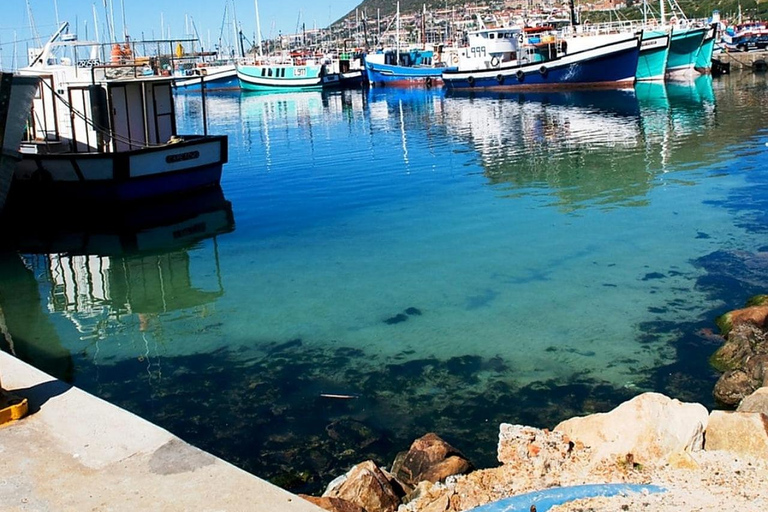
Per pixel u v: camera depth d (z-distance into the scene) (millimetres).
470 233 16312
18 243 17484
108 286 14070
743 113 35031
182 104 64625
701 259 13484
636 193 19328
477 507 5285
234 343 10820
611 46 54281
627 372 9203
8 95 14727
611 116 37562
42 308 12953
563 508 5191
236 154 30906
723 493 5301
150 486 4723
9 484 4785
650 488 5414
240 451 7762
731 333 9703
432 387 9039
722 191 18922
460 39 81938
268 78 77562
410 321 11305
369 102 57094
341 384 9234
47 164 19047
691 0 141375
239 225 18375
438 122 39656
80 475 4883
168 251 16312
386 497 6234
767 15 120125
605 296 11891
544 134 32281
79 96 20125
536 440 6383
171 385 9477
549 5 104000
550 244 15070
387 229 17172
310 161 28109
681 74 62156
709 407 8289
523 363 9594
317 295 12781
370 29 194125
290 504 4492
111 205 19531
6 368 6719
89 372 10055
